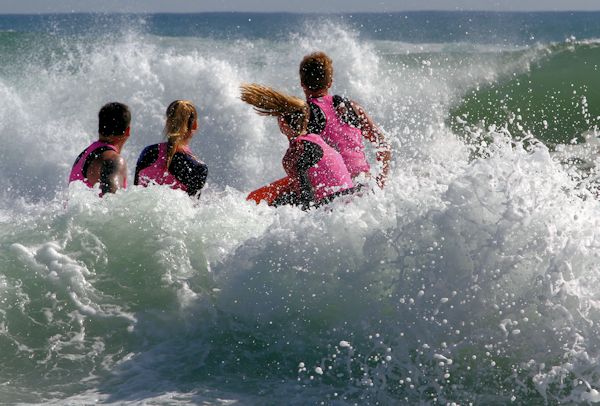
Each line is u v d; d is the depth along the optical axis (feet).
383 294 38.37
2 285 41.09
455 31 376.68
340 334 38.37
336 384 35.76
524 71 117.29
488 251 36.70
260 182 89.20
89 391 35.73
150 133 94.12
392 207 40.63
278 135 90.84
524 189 37.99
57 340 39.52
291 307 39.86
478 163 39.81
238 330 39.96
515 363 35.01
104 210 45.70
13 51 128.77
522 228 36.86
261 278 40.78
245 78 106.63
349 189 51.11
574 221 37.58
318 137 53.21
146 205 45.88
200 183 52.85
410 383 35.01
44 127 92.48
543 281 35.24
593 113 104.53
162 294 41.81
